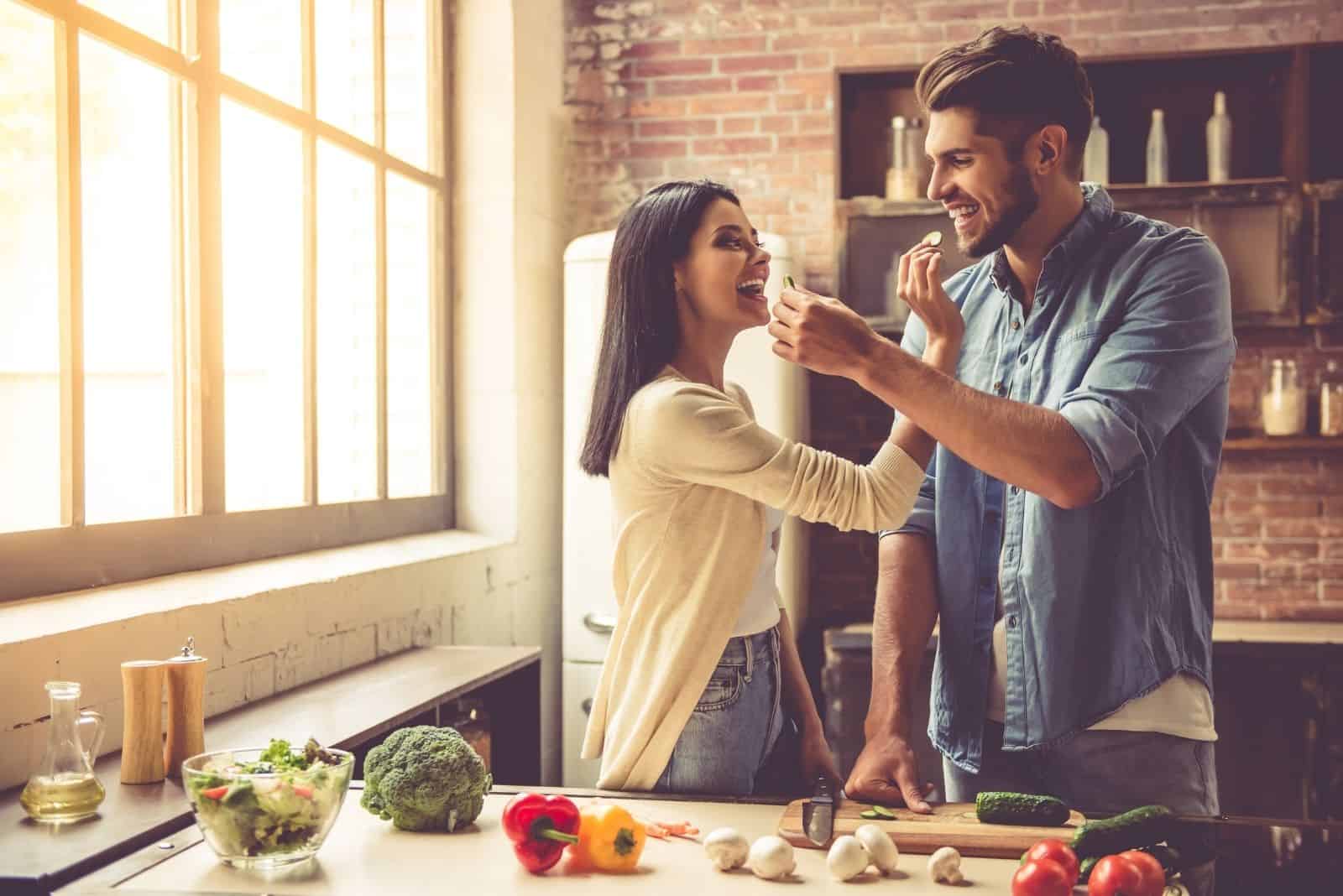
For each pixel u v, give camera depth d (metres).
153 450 2.21
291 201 2.69
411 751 1.37
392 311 3.25
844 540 4.00
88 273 2.00
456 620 3.14
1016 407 1.43
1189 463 1.61
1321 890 1.14
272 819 1.20
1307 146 3.49
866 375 1.45
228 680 2.08
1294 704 3.20
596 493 3.63
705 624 1.52
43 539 1.88
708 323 1.62
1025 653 1.62
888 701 1.65
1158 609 1.56
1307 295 3.47
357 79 3.04
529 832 1.20
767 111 4.06
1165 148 3.60
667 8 4.12
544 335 3.92
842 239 3.72
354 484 3.03
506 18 3.61
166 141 2.24
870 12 3.99
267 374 2.59
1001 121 1.55
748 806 1.45
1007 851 1.28
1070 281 1.64
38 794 1.38
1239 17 3.76
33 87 1.88
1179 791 1.55
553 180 4.02
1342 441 3.49
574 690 3.63
